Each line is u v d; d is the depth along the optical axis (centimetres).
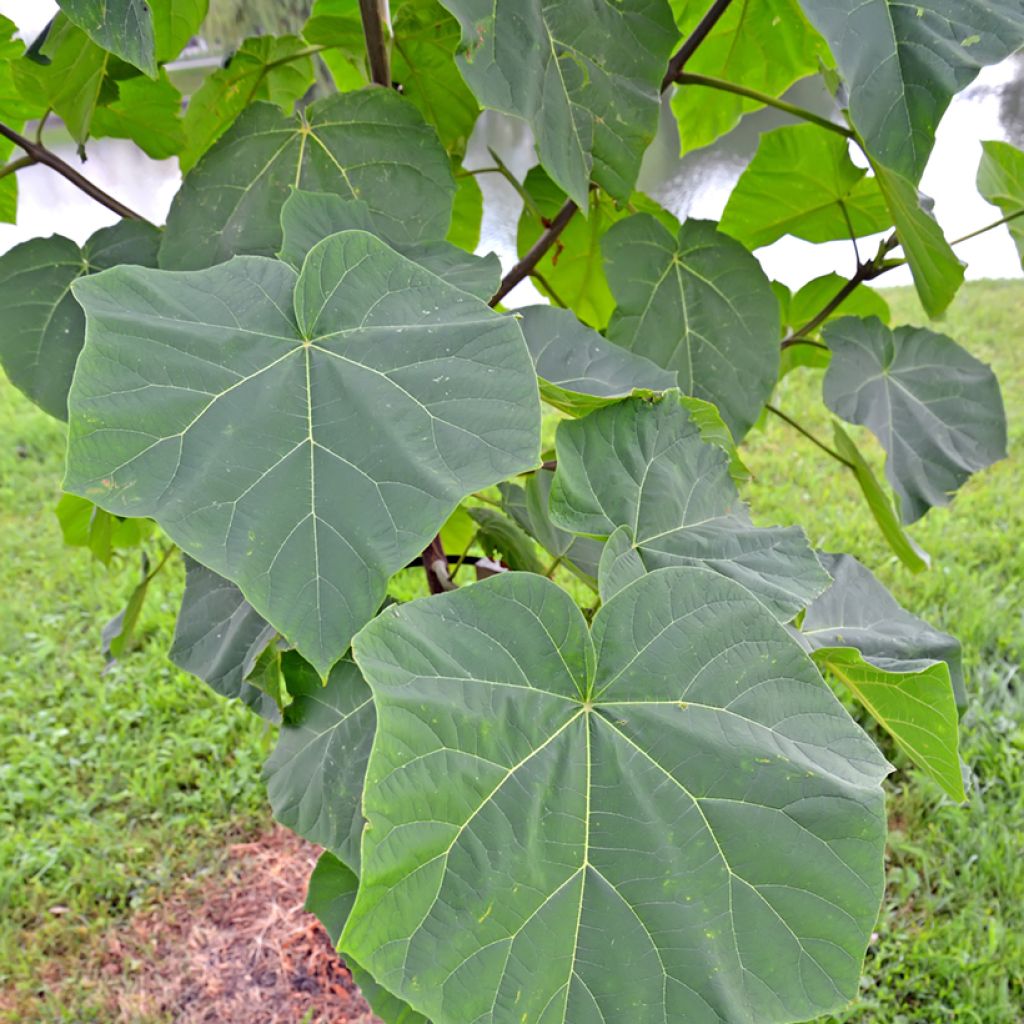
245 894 307
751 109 207
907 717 107
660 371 122
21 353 138
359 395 87
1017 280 733
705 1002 74
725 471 117
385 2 153
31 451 559
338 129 126
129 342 84
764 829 78
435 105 165
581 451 108
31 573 451
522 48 104
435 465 83
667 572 87
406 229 125
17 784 339
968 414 168
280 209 126
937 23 95
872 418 162
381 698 73
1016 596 418
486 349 89
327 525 80
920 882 305
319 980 281
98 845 321
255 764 345
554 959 74
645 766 81
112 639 193
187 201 124
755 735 82
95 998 276
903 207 134
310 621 77
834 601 142
